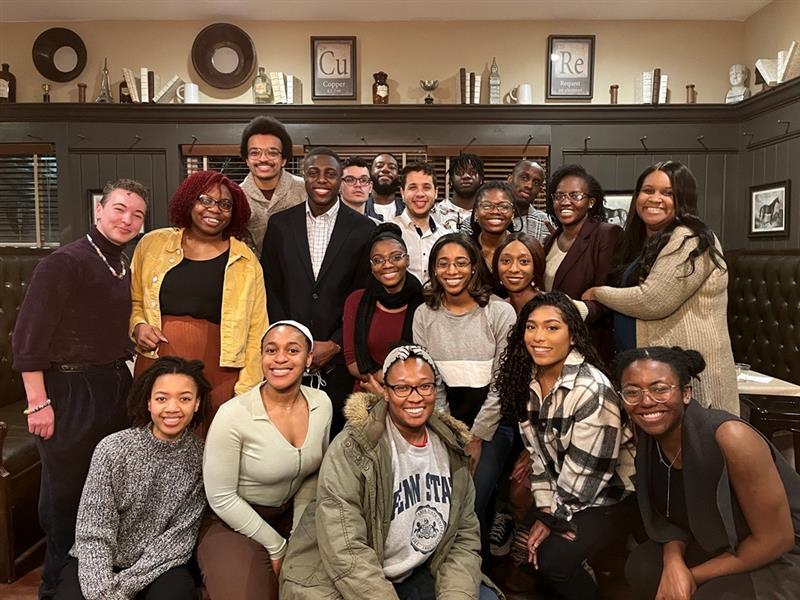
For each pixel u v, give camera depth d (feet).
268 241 8.38
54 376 6.54
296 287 8.20
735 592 5.23
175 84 14.65
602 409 6.19
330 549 5.36
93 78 15.05
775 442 11.50
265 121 8.45
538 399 6.65
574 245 8.19
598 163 14.73
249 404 6.11
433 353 7.34
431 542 5.72
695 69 15.19
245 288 7.21
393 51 15.17
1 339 10.94
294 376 6.06
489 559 7.99
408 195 9.55
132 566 5.67
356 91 15.11
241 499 6.12
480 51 15.19
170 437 6.02
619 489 6.43
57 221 15.10
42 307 6.31
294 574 5.62
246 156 8.61
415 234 9.66
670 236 6.90
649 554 6.07
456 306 7.38
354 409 5.73
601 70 15.19
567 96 15.07
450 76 15.20
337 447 5.66
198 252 7.16
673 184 7.09
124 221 6.67
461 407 7.35
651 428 5.43
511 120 14.58
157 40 15.01
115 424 6.81
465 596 5.42
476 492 7.17
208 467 5.99
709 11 14.58
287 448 6.13
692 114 14.42
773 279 12.47
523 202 10.68
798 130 12.51
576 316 6.45
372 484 5.52
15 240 15.12
